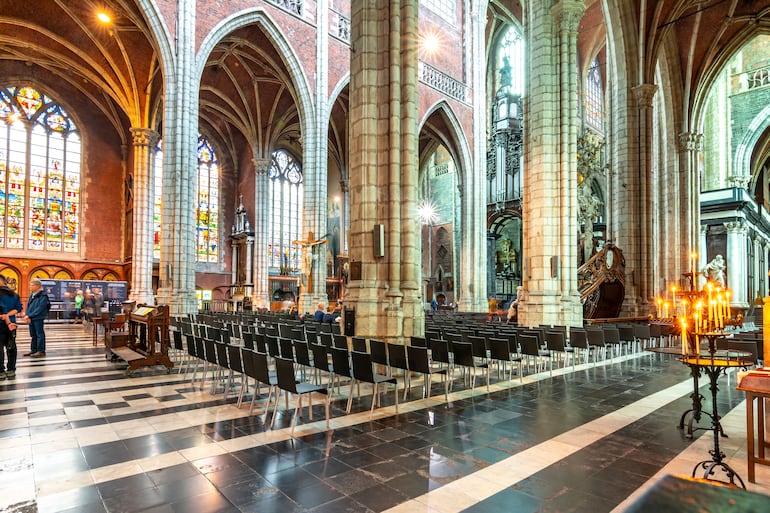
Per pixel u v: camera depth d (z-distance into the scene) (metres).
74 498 3.92
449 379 9.58
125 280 34.56
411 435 5.74
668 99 27.31
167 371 10.30
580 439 5.62
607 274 19.91
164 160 19.30
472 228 32.38
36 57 28.89
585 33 38.50
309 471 4.55
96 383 8.98
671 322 17.98
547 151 16.19
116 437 5.60
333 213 44.59
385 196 11.08
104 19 22.64
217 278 40.03
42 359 12.05
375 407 7.18
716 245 36.28
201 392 8.20
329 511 3.72
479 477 4.44
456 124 31.97
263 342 9.49
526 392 8.37
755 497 1.03
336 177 44.94
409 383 8.19
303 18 25.03
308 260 24.70
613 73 22.50
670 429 6.08
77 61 27.31
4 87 30.64
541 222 16.11
